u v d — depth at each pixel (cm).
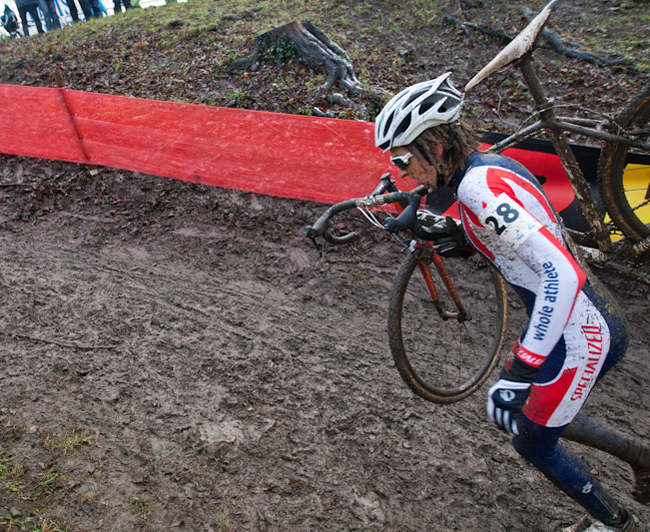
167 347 296
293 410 259
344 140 369
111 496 213
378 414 257
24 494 210
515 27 668
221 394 266
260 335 307
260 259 371
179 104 393
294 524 207
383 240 379
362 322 320
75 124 427
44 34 809
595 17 699
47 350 292
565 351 154
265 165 392
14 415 249
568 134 451
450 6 734
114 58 636
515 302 334
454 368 287
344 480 225
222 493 217
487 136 339
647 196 308
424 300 337
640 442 172
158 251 382
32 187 441
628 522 178
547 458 166
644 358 293
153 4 1013
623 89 534
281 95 509
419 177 157
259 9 777
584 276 135
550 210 156
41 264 370
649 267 333
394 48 644
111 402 259
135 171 438
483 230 150
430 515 212
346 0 759
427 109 148
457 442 244
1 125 448
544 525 210
